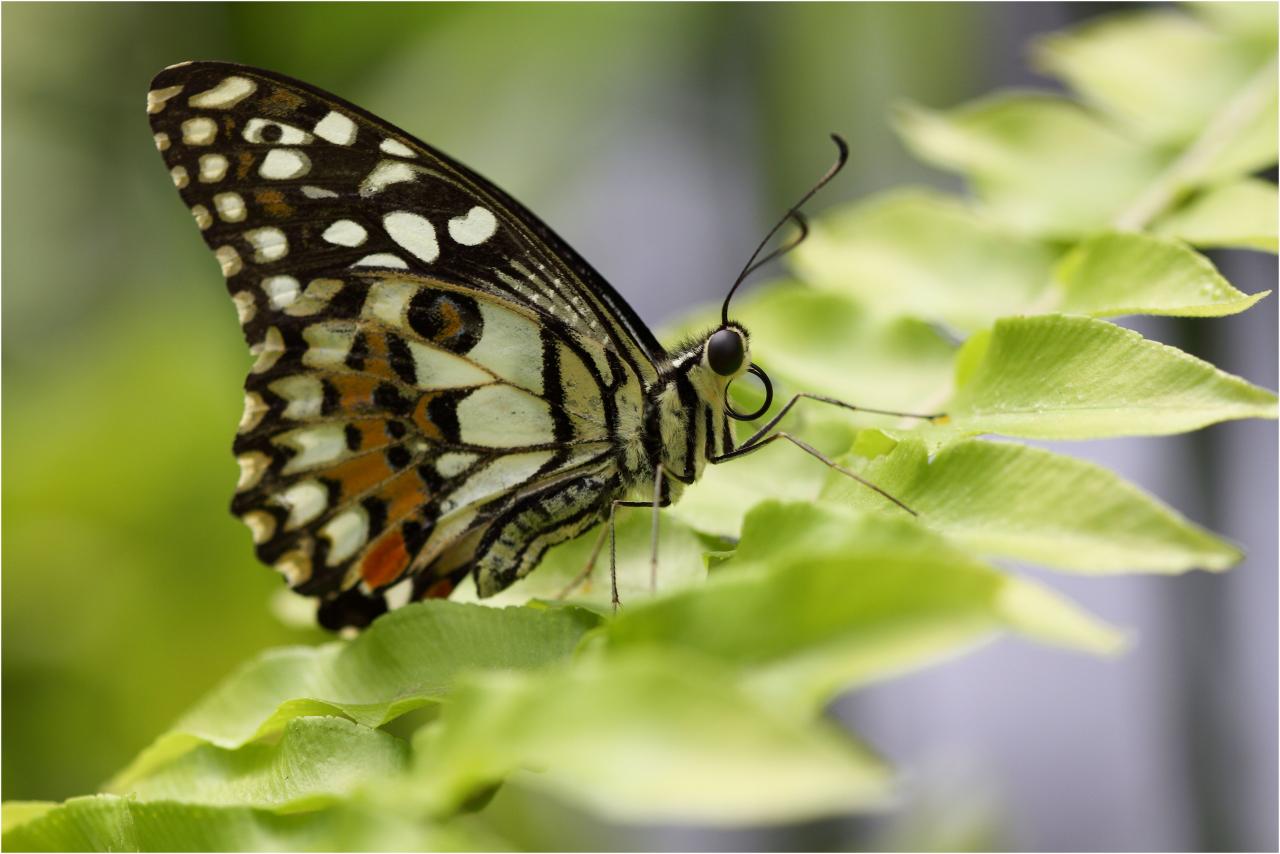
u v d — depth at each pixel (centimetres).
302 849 38
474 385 42
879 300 43
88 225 49
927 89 48
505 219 42
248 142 41
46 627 46
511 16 48
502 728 32
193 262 49
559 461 42
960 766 46
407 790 35
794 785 29
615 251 49
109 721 46
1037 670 48
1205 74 44
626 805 29
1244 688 46
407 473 42
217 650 46
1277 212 42
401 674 39
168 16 49
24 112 49
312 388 42
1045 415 39
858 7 47
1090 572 38
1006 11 47
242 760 39
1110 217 43
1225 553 38
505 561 42
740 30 48
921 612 34
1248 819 46
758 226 49
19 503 47
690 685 31
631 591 41
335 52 49
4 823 38
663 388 42
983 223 43
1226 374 39
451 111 48
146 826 38
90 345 49
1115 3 47
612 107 48
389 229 42
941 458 38
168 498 47
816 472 42
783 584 36
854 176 48
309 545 42
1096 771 47
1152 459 46
